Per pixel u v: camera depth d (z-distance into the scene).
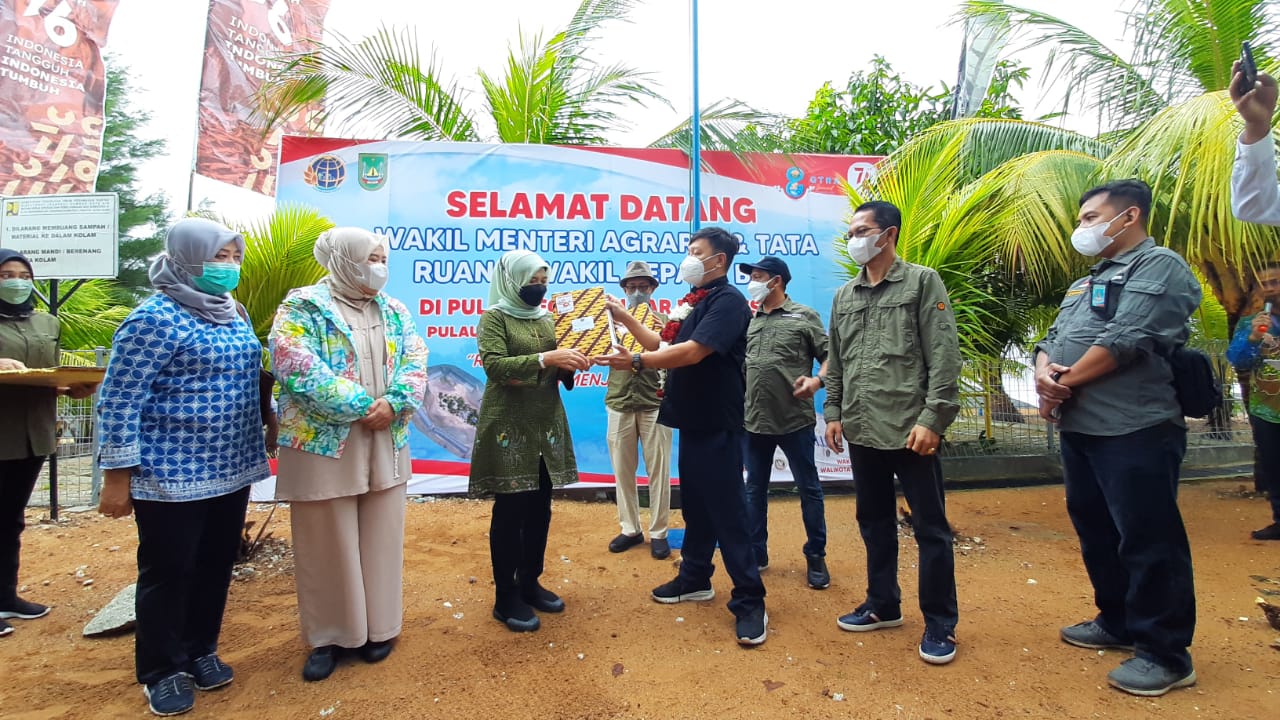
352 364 2.68
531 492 3.22
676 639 2.97
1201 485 6.06
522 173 5.77
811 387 3.43
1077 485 2.79
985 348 5.96
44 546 4.38
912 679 2.58
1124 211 2.57
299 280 4.77
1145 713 2.32
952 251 5.21
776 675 2.62
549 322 3.29
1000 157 6.03
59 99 10.78
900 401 2.76
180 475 2.38
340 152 5.59
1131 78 5.57
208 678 2.58
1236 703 2.37
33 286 3.48
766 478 3.91
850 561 4.09
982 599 3.42
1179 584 2.45
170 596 2.43
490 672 2.68
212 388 2.47
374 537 2.79
